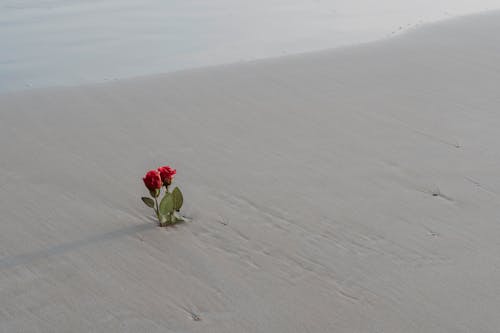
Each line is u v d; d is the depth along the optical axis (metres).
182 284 3.06
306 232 3.48
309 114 5.06
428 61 6.23
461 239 3.41
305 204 3.75
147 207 3.73
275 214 3.65
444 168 4.16
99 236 3.44
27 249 3.33
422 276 3.12
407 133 4.70
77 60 6.79
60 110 5.19
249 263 3.22
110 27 7.97
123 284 3.06
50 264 3.21
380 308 2.91
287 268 3.18
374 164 4.23
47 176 4.10
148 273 3.14
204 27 7.97
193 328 2.78
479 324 2.81
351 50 6.62
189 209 3.70
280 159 4.31
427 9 8.65
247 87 5.65
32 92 5.59
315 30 7.78
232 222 3.57
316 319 2.84
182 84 5.73
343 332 2.76
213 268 3.18
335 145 4.52
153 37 7.57
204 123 4.90
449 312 2.88
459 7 8.70
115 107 5.23
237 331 2.76
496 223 3.55
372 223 3.56
